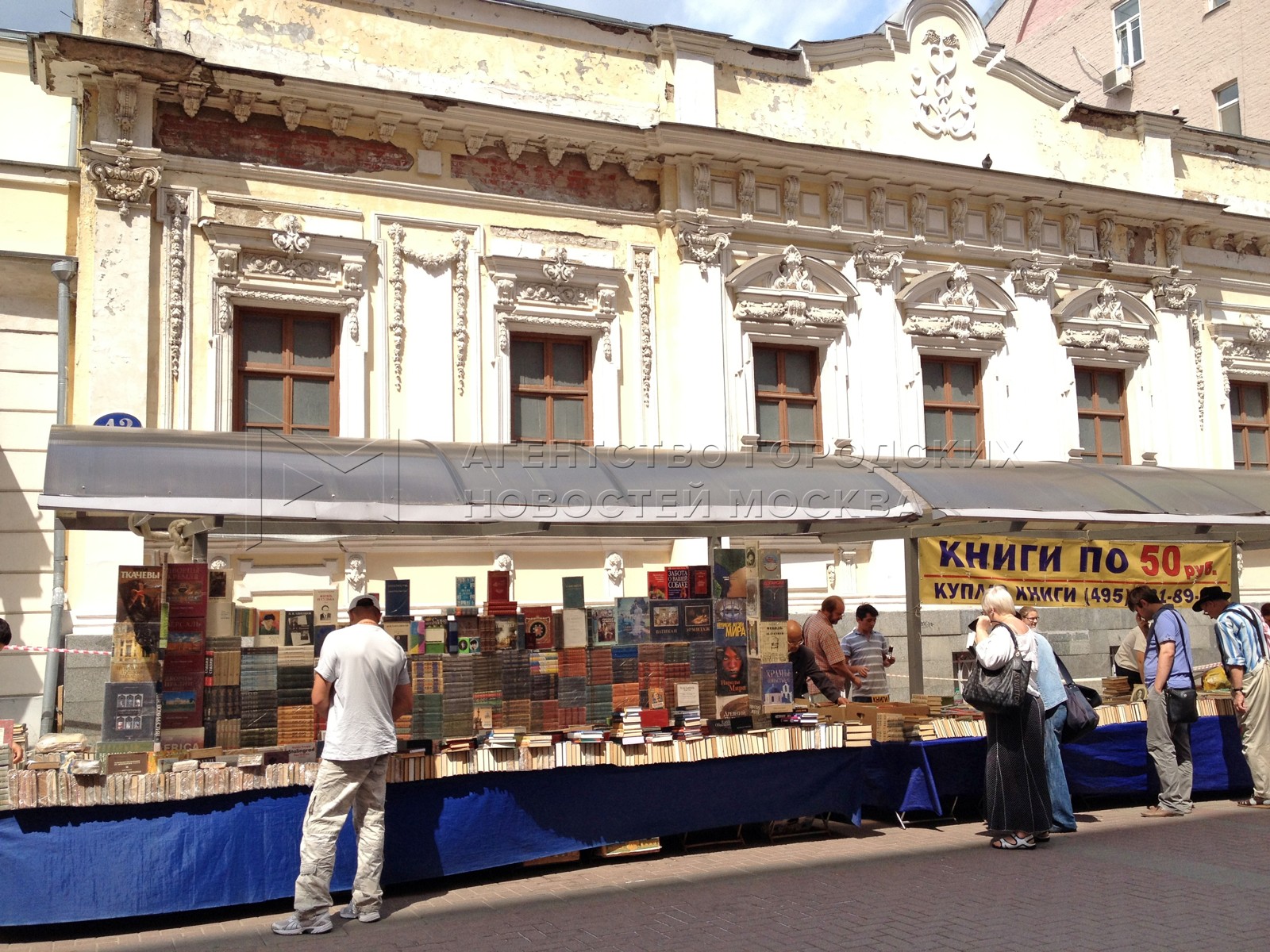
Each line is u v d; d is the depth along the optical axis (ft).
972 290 50.65
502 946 19.76
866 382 48.14
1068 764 31.68
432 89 42.27
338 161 40.65
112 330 36.60
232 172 38.88
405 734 24.75
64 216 39.81
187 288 38.06
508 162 43.34
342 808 21.63
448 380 41.47
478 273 42.32
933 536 34.68
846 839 28.50
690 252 45.37
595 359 44.32
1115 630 50.85
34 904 20.97
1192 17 78.69
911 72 51.03
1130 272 54.29
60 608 37.06
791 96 48.49
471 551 41.09
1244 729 32.78
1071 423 52.06
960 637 47.75
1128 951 18.80
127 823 21.67
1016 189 51.08
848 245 48.65
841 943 19.44
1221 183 58.03
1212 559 38.27
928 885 23.36
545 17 44.42
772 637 28.60
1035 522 34.76
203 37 39.14
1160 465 53.57
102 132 37.17
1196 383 55.42
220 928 21.62
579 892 23.47
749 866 25.57
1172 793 31.24
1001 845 26.84
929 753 30.22
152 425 37.14
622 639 27.22
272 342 40.01
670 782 26.66
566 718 26.20
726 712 27.66
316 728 24.12
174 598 23.47
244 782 22.49
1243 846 27.02
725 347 45.85
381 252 40.96
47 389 40.29
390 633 25.27
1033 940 19.44
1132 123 55.57
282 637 24.85
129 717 22.85
